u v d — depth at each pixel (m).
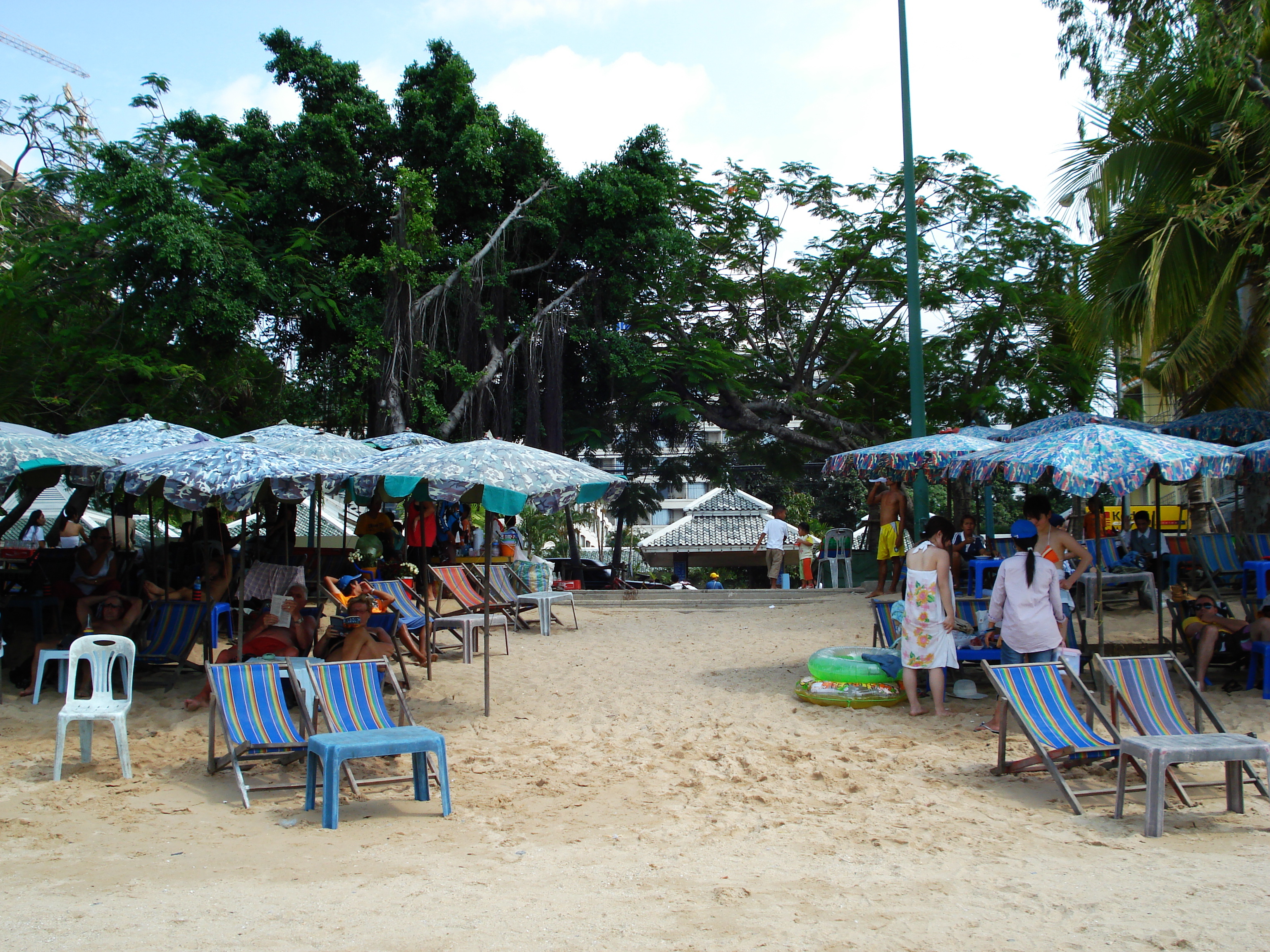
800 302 25.30
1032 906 4.62
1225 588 14.51
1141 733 6.62
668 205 24.08
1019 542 8.19
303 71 21.53
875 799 6.63
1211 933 4.26
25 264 18.73
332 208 21.52
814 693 9.55
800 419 25.98
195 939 4.20
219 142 21.94
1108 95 13.38
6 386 17.73
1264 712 8.57
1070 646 9.80
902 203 24.42
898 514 16.02
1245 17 12.08
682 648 13.05
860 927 4.37
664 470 28.48
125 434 11.73
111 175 18.06
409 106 21.53
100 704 7.36
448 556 16.22
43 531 18.78
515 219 21.55
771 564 21.53
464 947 4.12
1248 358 15.02
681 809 6.45
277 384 20.73
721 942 4.18
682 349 23.62
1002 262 24.22
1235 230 12.04
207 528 11.76
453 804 6.61
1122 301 13.39
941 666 8.95
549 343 21.20
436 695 10.10
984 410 23.78
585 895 4.82
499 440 9.22
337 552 16.80
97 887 4.95
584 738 8.50
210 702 7.41
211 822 6.15
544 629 14.41
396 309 19.55
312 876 5.13
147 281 17.66
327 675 7.05
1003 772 7.18
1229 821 6.14
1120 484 8.49
